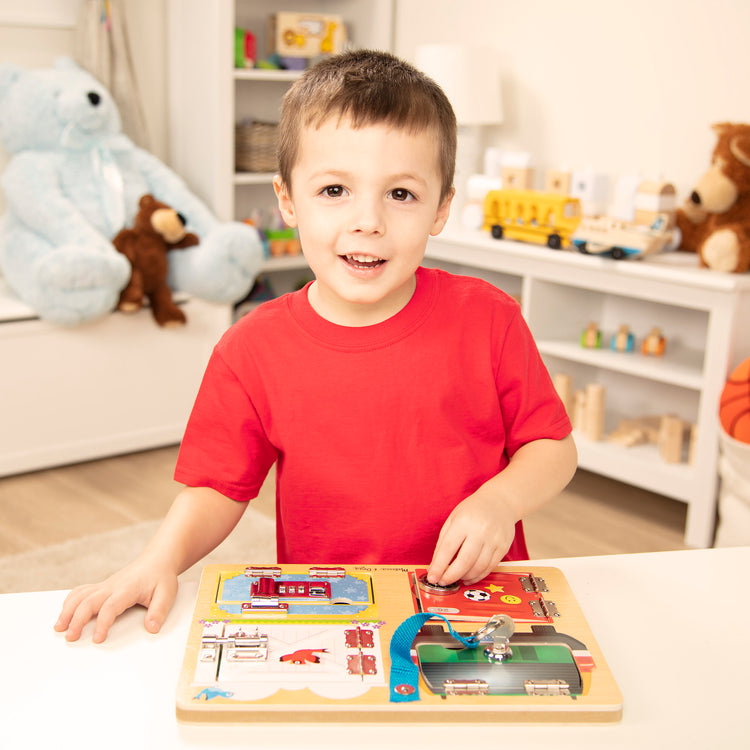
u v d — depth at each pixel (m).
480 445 0.89
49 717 0.57
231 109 2.85
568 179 2.53
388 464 0.85
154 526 2.18
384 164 0.72
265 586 0.69
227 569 0.72
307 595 0.69
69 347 2.48
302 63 3.12
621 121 2.60
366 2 3.25
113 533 2.13
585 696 0.58
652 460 2.31
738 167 2.17
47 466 2.51
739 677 0.64
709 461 2.12
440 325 0.86
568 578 0.77
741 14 2.29
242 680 0.58
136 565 0.74
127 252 2.53
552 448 0.88
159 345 2.65
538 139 2.82
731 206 2.23
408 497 0.86
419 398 0.85
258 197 3.34
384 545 0.86
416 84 0.76
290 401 0.85
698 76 2.41
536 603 0.69
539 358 0.93
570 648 0.63
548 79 2.76
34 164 2.52
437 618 0.66
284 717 0.56
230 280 2.66
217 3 2.74
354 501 0.85
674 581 0.77
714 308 2.05
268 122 3.28
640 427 2.51
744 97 2.32
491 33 2.90
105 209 2.58
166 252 2.66
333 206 0.74
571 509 2.37
